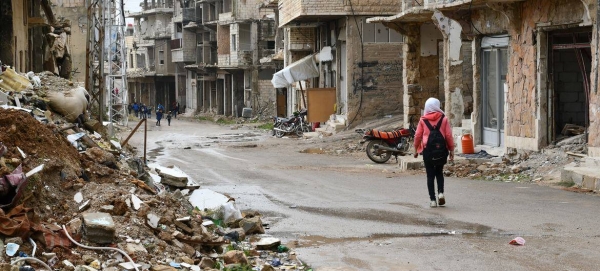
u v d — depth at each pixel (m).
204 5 92.25
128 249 9.53
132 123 76.88
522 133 24.19
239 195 17.72
